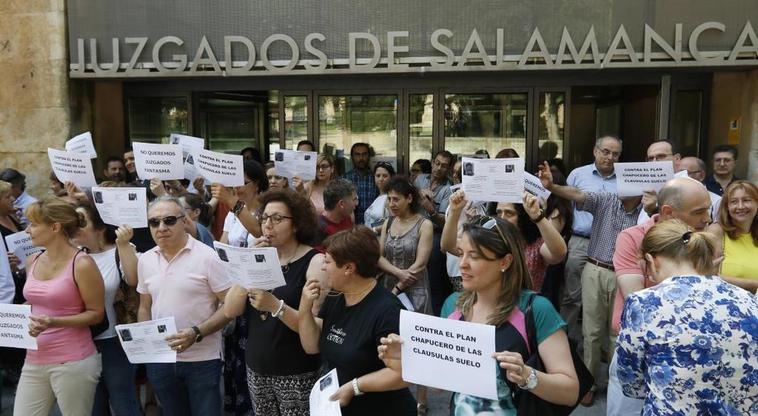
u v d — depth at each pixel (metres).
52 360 3.36
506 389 2.19
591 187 5.24
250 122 8.52
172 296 3.32
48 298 3.34
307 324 2.82
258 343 3.10
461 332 2.11
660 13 6.39
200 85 7.66
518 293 2.30
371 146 7.55
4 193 4.88
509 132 7.30
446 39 6.73
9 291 3.99
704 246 2.19
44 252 3.53
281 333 3.04
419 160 7.21
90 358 3.45
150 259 3.44
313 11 6.91
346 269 2.65
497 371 2.18
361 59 6.85
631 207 4.43
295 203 3.15
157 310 3.35
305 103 7.57
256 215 4.30
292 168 5.32
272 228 3.12
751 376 2.01
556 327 2.22
